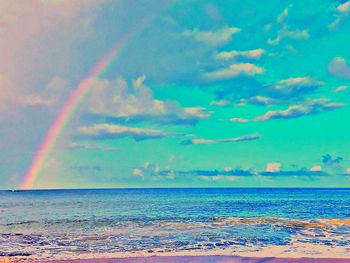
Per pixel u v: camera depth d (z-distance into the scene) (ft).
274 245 53.01
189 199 234.38
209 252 48.47
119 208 139.95
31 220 94.53
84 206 157.38
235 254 47.19
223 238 58.95
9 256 46.70
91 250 50.21
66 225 80.64
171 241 56.70
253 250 49.65
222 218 85.97
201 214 105.91
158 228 71.10
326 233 62.95
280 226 70.85
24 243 56.13
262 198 248.73
